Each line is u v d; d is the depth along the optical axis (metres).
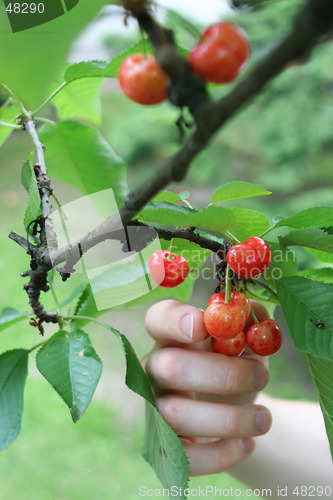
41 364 0.32
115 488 1.03
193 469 0.40
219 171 1.94
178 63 0.16
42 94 0.13
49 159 0.44
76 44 0.13
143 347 1.27
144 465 1.10
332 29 0.13
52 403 1.26
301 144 1.74
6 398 0.34
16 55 0.12
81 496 1.01
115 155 0.43
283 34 0.14
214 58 0.16
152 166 2.15
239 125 1.94
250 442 0.41
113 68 0.34
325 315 0.30
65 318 0.35
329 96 1.74
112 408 1.26
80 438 1.17
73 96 0.42
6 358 0.35
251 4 0.16
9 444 0.33
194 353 0.38
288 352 1.46
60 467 1.08
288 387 1.34
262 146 1.83
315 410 0.56
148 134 2.15
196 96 0.16
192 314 0.36
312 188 1.74
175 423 0.37
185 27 0.16
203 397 0.43
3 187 2.07
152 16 0.16
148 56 0.18
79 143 0.42
